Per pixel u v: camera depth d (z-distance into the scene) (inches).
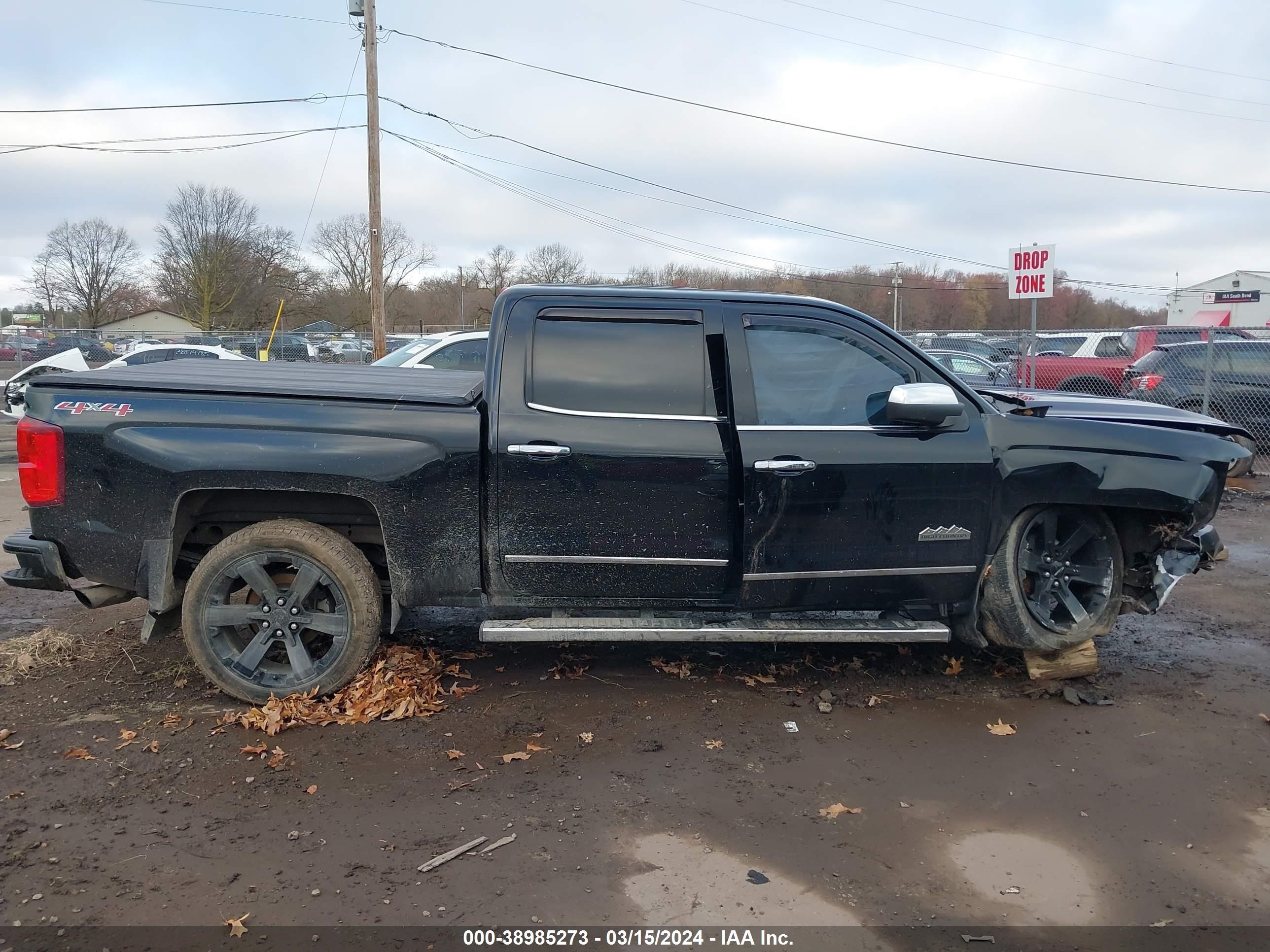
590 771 146.6
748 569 165.3
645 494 163.0
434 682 176.4
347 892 113.5
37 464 157.6
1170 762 154.3
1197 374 509.0
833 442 165.6
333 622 163.9
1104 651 211.0
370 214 836.0
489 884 115.6
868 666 195.9
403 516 161.0
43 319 2479.1
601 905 112.0
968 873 121.0
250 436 156.9
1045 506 177.8
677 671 189.9
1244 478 457.7
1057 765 152.5
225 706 167.3
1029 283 485.7
